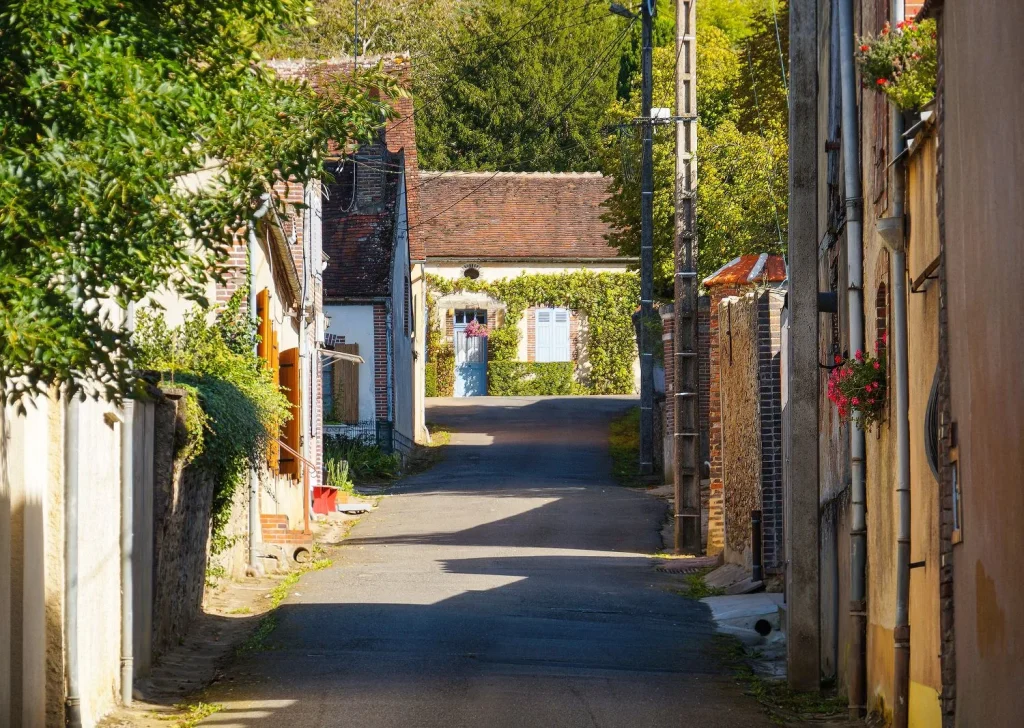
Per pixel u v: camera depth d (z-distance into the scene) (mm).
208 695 14734
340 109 9914
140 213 8500
